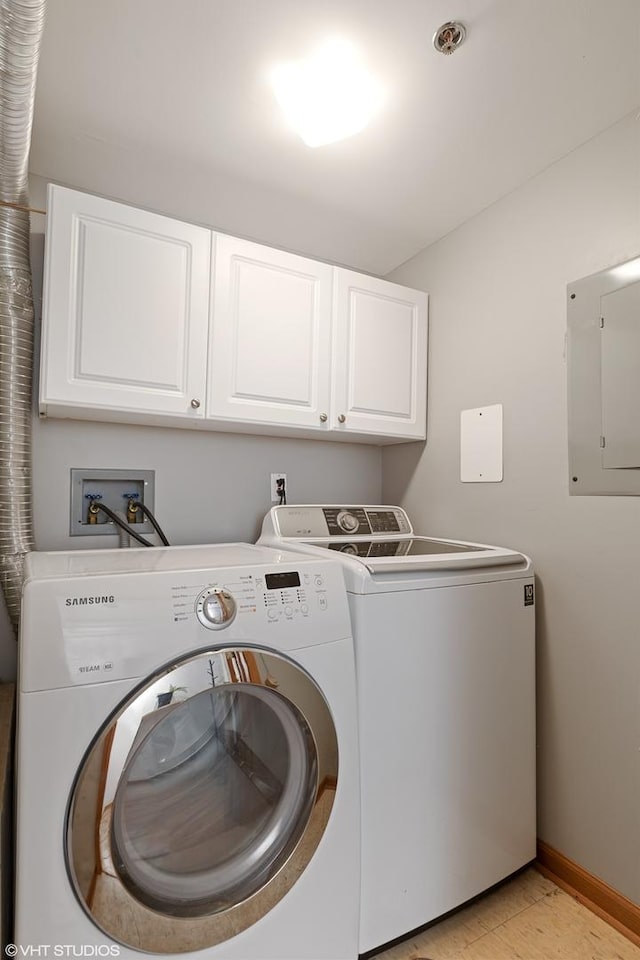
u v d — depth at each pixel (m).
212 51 1.21
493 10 1.11
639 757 1.35
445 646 1.37
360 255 2.24
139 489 1.84
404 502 2.27
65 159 1.60
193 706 1.07
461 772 1.38
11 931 1.07
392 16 1.12
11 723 1.22
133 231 1.51
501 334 1.80
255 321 1.72
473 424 1.91
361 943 1.21
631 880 1.34
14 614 1.45
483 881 1.41
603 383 1.45
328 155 1.59
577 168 1.55
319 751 1.12
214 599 1.04
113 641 0.92
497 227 1.83
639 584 1.36
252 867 1.07
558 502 1.58
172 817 1.03
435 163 1.62
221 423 1.75
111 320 1.48
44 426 1.66
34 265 1.66
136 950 0.92
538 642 1.63
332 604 1.20
